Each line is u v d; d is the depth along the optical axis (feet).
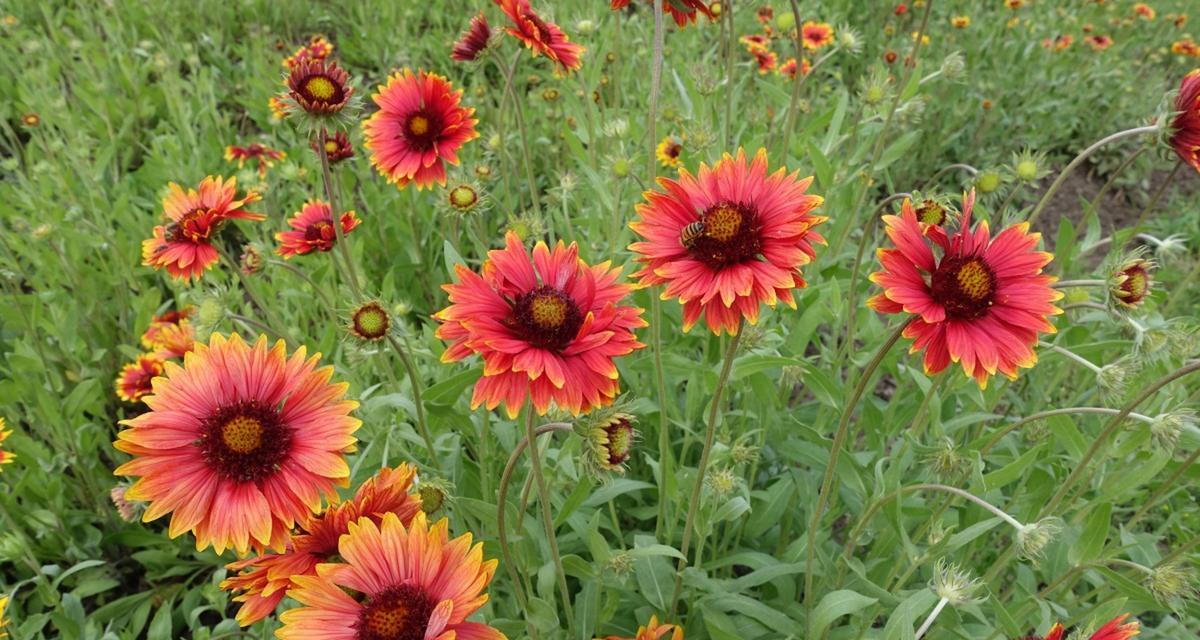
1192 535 1.74
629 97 3.16
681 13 1.67
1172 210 3.53
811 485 1.68
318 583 1.10
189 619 1.74
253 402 1.18
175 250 1.69
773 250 1.15
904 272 1.16
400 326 1.46
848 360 1.72
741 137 2.29
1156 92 3.93
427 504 1.34
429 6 4.14
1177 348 1.40
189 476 1.15
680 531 1.64
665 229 1.20
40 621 1.61
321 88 1.37
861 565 1.41
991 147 3.76
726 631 1.41
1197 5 4.79
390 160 1.82
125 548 1.99
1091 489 1.73
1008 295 1.16
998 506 1.66
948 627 1.40
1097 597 1.70
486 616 1.50
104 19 3.57
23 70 3.28
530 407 1.16
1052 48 3.73
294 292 1.91
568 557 1.35
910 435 1.52
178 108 3.01
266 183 2.47
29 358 1.87
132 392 2.02
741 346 1.61
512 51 3.55
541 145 3.07
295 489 1.15
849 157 2.08
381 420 1.53
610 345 1.15
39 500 1.89
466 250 2.71
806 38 3.14
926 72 3.71
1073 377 2.22
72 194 2.51
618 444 1.17
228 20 4.13
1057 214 3.60
